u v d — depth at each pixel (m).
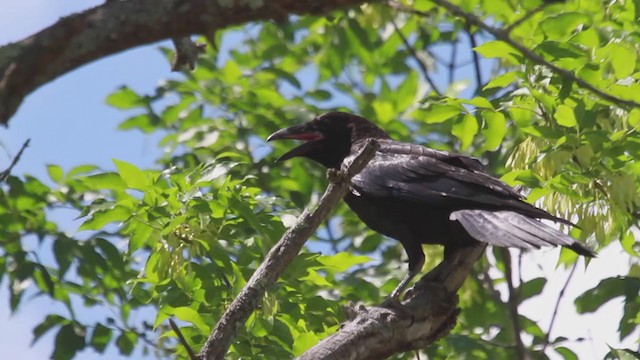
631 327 12.51
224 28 6.39
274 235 11.06
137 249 11.12
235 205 11.02
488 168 15.43
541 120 11.81
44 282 11.84
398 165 12.16
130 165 11.16
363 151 7.45
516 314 12.97
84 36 6.07
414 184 11.85
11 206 12.25
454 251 11.11
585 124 10.56
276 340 10.93
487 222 10.60
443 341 12.79
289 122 16.52
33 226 12.27
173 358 11.09
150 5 6.17
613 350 11.71
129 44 6.15
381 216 12.07
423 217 11.70
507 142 15.26
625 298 12.60
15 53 5.98
